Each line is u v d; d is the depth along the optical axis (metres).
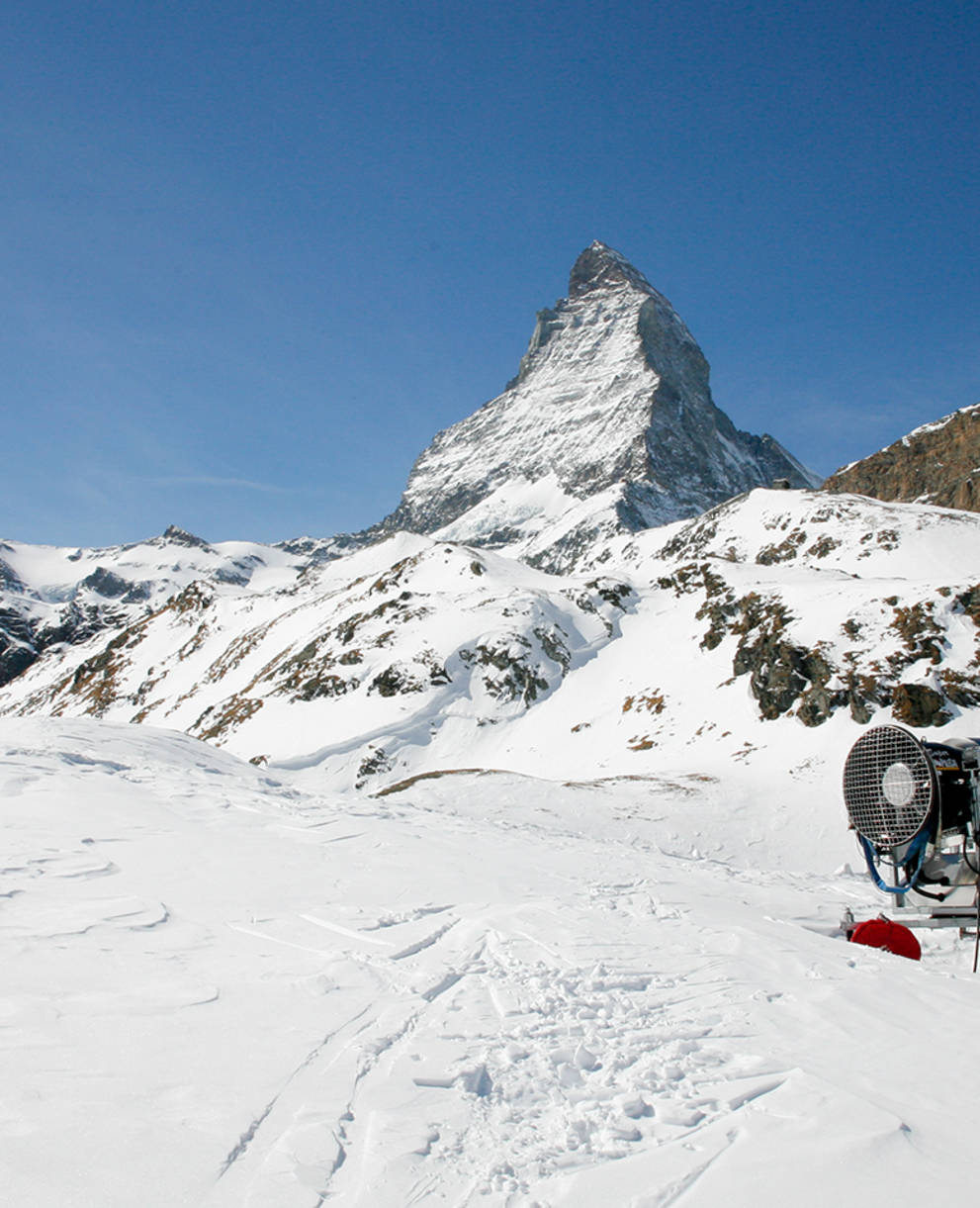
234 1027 3.98
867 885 13.32
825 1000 5.07
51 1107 3.03
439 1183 2.76
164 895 6.48
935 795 6.65
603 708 61.44
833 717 44.56
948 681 43.09
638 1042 4.20
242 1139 2.94
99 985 4.40
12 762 12.45
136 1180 2.62
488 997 4.73
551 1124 3.26
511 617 75.00
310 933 5.82
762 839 32.75
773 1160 3.04
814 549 107.94
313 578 163.38
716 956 5.97
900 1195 2.85
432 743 63.91
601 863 10.77
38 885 6.43
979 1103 3.68
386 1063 3.70
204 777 14.45
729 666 56.38
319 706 72.00
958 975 6.20
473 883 8.06
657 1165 2.97
